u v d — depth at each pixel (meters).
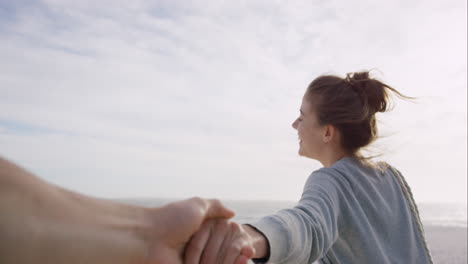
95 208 0.56
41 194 0.45
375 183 1.89
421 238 1.94
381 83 2.00
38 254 0.43
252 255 0.92
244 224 1.08
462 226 35.91
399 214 1.91
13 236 0.40
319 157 2.08
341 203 1.65
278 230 1.12
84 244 0.50
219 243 0.87
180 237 0.73
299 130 2.10
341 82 2.01
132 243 0.61
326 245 1.37
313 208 1.38
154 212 0.70
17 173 0.43
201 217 0.77
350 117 1.92
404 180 2.06
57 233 0.46
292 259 1.19
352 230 1.68
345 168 1.83
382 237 1.81
